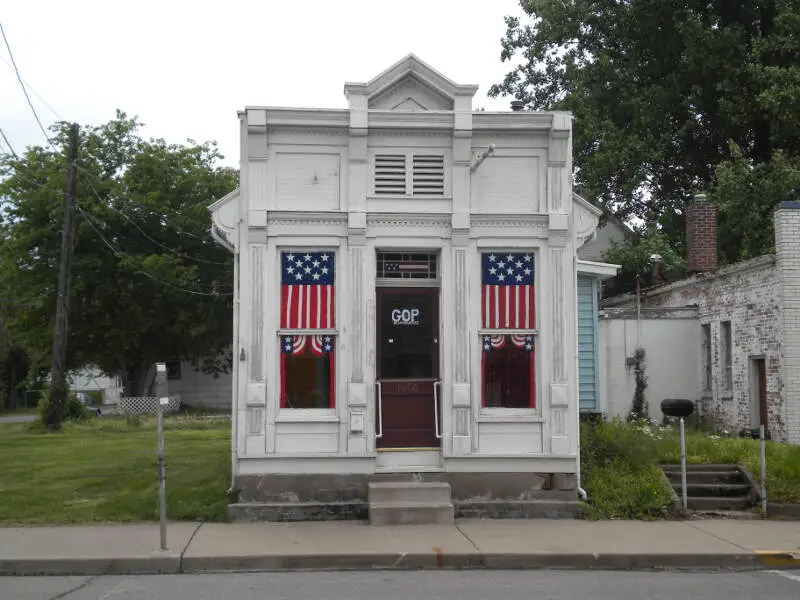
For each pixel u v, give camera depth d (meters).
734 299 22.77
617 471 14.18
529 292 13.69
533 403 13.55
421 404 13.65
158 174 41.56
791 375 20.02
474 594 9.02
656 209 36.97
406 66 13.51
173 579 9.91
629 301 29.67
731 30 33.19
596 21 36.81
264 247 13.28
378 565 10.54
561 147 13.61
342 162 13.51
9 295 43.19
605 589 9.35
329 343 13.39
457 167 13.53
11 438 23.94
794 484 14.02
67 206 28.48
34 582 9.77
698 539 11.69
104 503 13.34
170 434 24.98
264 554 10.55
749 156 35.84
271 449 13.05
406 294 13.80
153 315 40.19
